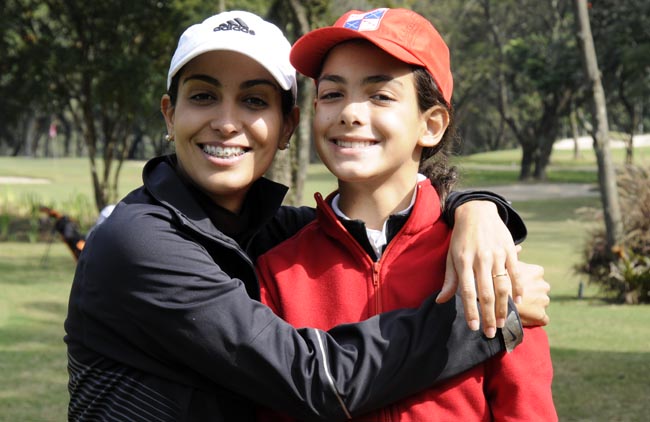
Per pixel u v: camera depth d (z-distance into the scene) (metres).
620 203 10.88
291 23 8.41
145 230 2.06
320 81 2.17
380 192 2.18
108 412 2.11
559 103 35.00
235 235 2.32
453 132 2.35
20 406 5.73
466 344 1.99
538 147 36.56
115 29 16.89
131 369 2.10
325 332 2.03
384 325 2.00
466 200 2.16
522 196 29.30
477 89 41.50
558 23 33.97
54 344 7.78
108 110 19.14
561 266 13.86
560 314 9.49
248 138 2.20
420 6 36.00
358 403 1.95
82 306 2.14
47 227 18.27
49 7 16.89
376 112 2.11
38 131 53.09
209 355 2.01
